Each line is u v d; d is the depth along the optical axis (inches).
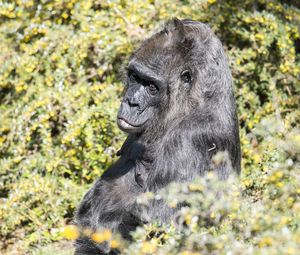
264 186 443.2
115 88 620.1
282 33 651.5
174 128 398.0
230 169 402.6
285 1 744.3
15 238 579.2
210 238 336.8
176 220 388.2
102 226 415.5
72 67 647.1
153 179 394.6
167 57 397.4
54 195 587.8
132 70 402.9
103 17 654.5
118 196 416.8
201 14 653.3
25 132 610.9
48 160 602.5
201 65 399.2
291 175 349.4
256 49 643.5
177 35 401.1
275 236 318.0
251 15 647.8
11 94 663.1
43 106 611.2
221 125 398.3
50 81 639.1
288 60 652.7
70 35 653.9
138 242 358.9
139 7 654.5
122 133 592.4
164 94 399.5
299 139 340.8
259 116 617.3
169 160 390.9
